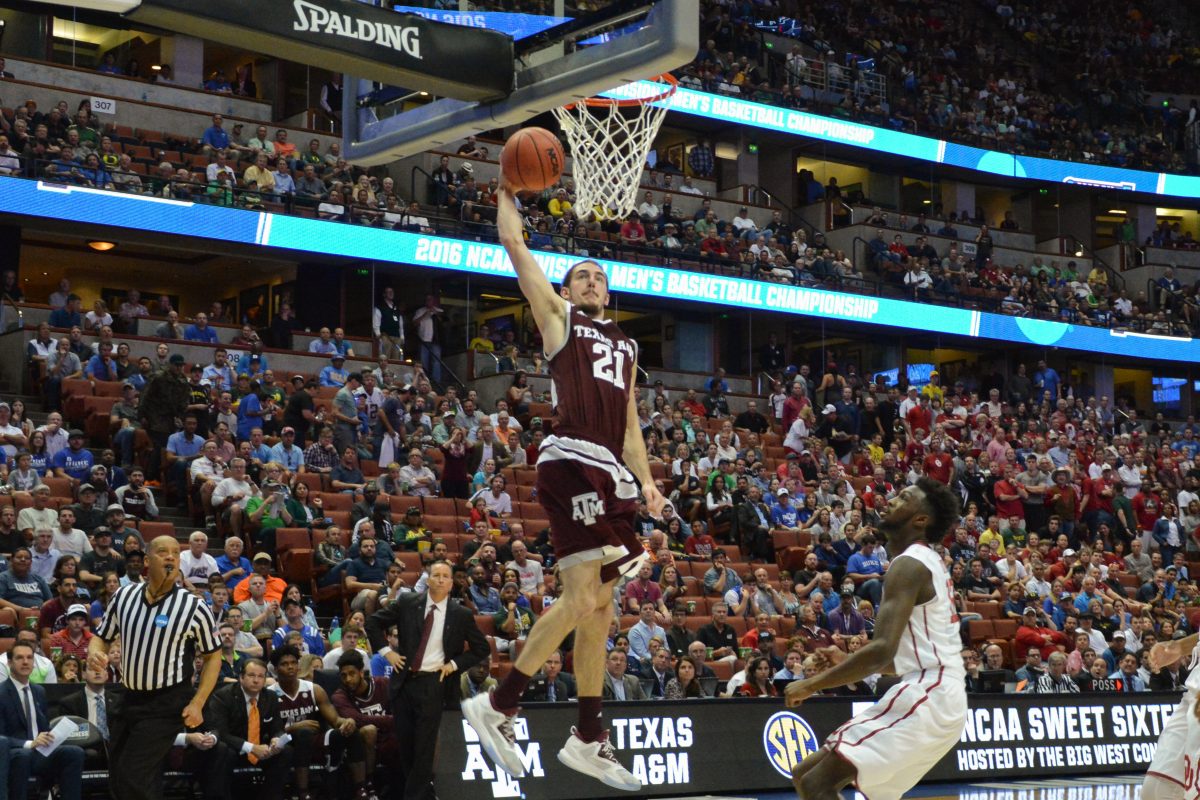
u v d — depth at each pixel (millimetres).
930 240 31625
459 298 24578
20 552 11977
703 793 10867
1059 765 12750
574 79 7266
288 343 21359
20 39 24219
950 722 5598
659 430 20969
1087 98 38188
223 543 14867
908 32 37219
